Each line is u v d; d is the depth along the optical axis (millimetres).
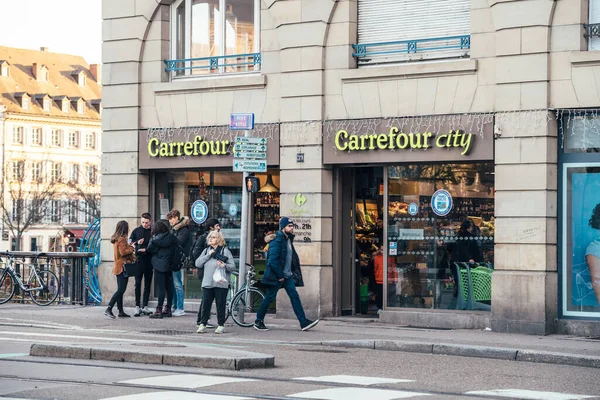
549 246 21062
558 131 21250
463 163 22469
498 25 21547
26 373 14742
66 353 16547
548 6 20984
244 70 25516
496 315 21391
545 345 18844
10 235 108500
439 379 14812
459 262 22547
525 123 21203
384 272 23422
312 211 23766
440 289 22766
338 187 24000
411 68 22609
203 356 15484
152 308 25922
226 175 25922
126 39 26734
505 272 21328
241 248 22422
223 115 25312
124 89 26719
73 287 27531
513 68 21359
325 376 14766
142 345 17219
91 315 24578
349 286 24375
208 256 21109
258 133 24656
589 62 20672
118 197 26812
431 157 22422
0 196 104750
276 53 24594
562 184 21234
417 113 22625
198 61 26188
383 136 22906
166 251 23828
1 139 111375
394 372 15531
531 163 21125
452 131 22109
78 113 118812
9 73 115125
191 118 25828
